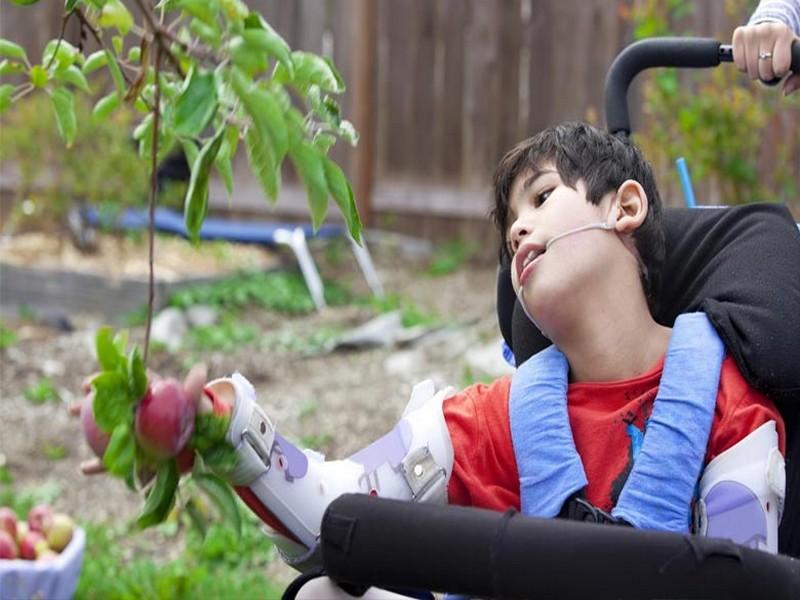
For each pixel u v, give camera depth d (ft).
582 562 5.31
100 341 5.01
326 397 21.95
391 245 33.76
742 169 21.49
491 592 5.39
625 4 31.83
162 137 6.37
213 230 29.73
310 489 6.21
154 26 4.94
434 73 33.99
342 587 5.94
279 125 4.66
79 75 6.68
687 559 5.31
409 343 24.95
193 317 26.89
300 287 29.50
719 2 28.19
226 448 5.62
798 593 5.48
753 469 6.36
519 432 6.75
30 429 20.79
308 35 34.47
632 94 30.30
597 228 6.88
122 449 5.00
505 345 8.25
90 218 30.01
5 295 27.76
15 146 29.04
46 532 12.82
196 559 16.21
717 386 6.61
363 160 34.24
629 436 6.73
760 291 6.90
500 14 33.19
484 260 32.96
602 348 6.88
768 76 8.39
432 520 5.46
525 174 7.14
